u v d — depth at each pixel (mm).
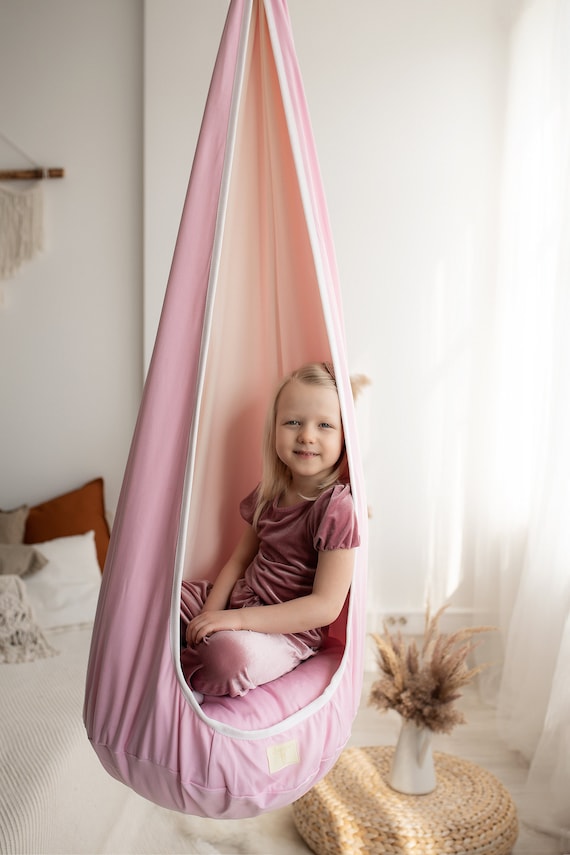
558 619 2359
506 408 2836
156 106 3107
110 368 3291
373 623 3172
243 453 1615
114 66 3215
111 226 3252
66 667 2332
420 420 3150
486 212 3115
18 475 3332
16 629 2426
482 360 3127
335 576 1351
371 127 3107
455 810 1924
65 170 3246
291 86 1293
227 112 1257
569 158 2273
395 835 1835
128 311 3271
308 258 1467
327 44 3098
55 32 3215
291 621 1331
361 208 3121
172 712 1173
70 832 1724
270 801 1220
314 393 1430
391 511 3170
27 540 3080
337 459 1464
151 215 3129
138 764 1189
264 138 1432
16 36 3221
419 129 3105
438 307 3129
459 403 3141
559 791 2088
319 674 1343
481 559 2986
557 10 2420
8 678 2234
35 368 3303
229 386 1573
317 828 1929
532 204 2693
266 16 1271
